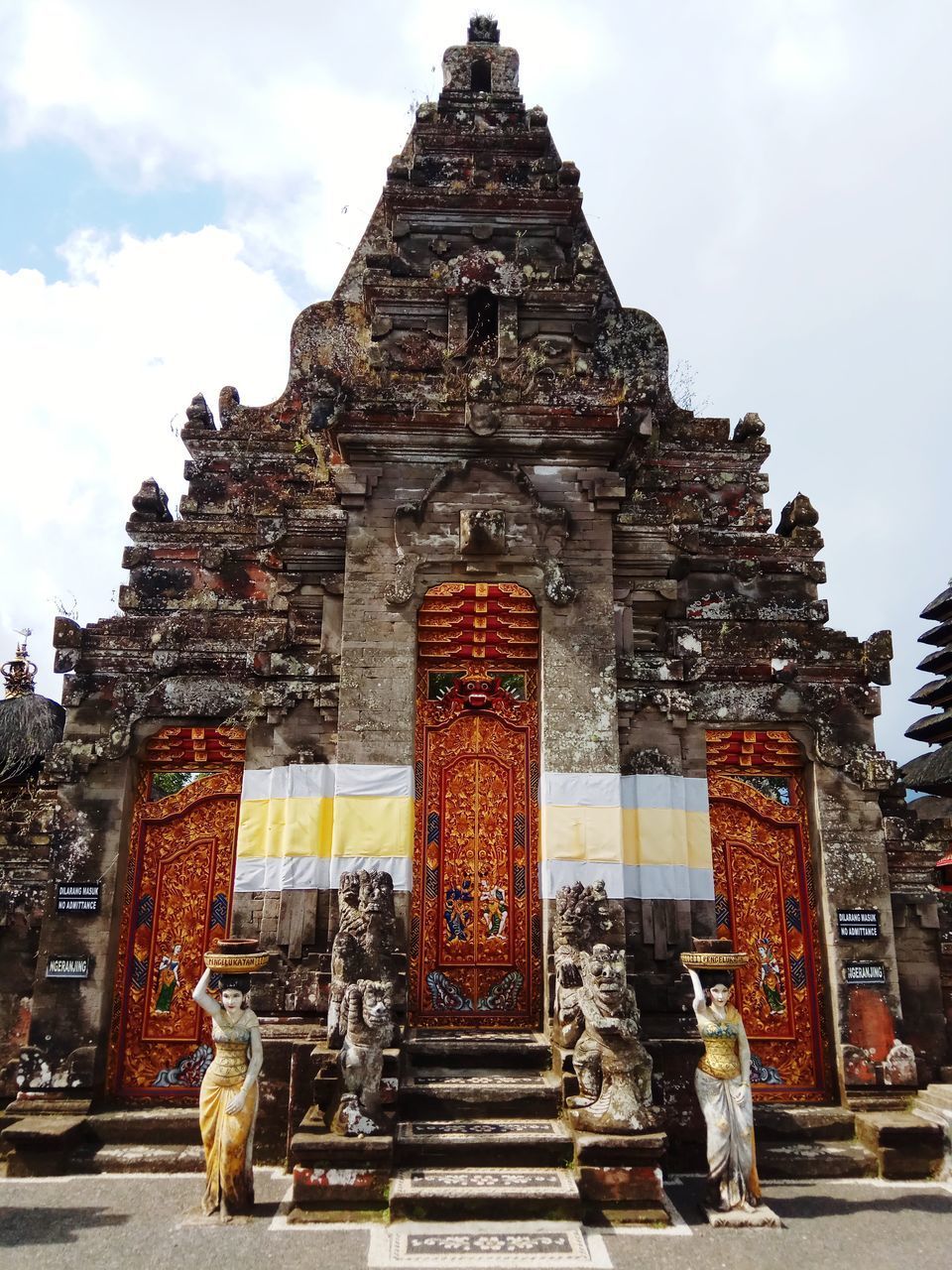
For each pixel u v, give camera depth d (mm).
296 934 12758
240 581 16375
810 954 13789
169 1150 11961
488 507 13922
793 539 16922
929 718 25672
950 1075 13141
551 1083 11219
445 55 21250
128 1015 13398
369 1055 10156
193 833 14109
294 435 18125
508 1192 9609
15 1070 12680
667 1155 11484
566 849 12875
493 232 18969
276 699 13734
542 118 20234
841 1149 11914
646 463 18062
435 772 14023
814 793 14070
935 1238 9555
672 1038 12039
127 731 13812
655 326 19656
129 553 16547
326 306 19250
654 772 13719
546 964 12594
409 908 12555
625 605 14828
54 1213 10070
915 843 14266
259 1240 9195
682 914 13266
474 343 18047
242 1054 10266
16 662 23094
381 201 21031
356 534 13836
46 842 14242
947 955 13875
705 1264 8828
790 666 14492
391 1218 9469
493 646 14227
